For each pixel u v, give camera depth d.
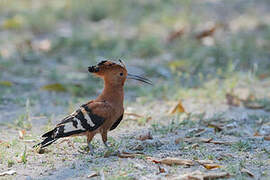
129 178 7.58
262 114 12.18
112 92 9.06
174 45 19.91
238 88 14.77
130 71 16.42
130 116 11.61
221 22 22.84
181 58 18.16
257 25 22.67
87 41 19.80
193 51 18.75
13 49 18.94
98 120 8.75
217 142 9.62
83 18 24.14
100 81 15.41
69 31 21.72
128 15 24.48
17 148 9.40
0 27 22.09
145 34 21.30
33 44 19.59
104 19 24.14
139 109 12.61
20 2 26.14
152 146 9.39
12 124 11.26
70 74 15.89
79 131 8.62
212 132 10.48
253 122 11.38
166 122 11.40
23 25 21.98
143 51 18.78
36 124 11.29
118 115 9.12
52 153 9.07
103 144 9.62
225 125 10.91
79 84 14.37
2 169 8.30
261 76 15.95
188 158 8.69
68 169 8.20
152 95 13.84
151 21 23.38
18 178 7.87
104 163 8.40
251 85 15.05
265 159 8.70
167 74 16.25
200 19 23.31
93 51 18.88
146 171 7.96
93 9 24.47
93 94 14.34
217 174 7.65
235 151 9.15
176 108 12.07
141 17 23.91
